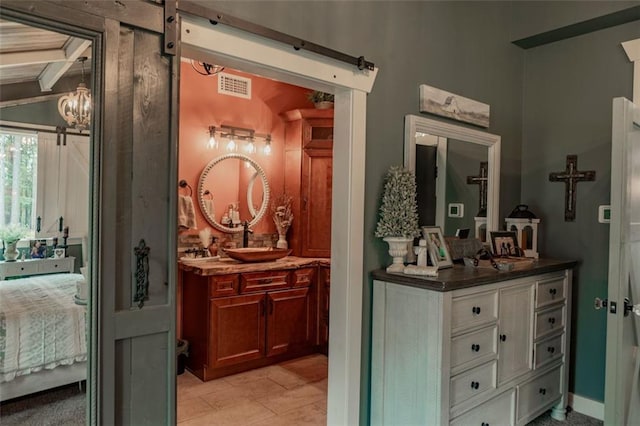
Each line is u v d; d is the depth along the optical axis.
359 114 2.29
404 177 2.33
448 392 2.08
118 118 1.49
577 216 3.11
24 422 1.45
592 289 3.03
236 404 2.97
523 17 3.20
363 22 2.33
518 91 3.36
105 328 1.47
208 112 3.85
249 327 3.48
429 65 2.68
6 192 1.42
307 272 3.81
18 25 1.37
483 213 3.07
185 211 3.71
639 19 2.86
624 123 2.06
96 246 1.45
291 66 2.01
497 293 2.36
